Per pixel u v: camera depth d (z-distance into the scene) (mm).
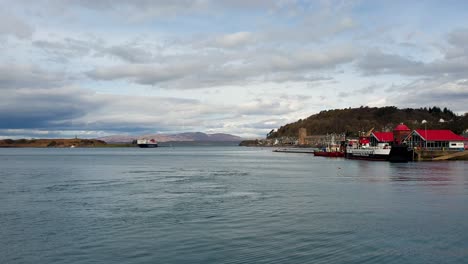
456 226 31969
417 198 46812
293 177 75688
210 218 35625
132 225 33000
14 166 114000
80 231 31109
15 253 25859
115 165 119188
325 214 37094
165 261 24047
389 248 26078
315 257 24422
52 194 51719
